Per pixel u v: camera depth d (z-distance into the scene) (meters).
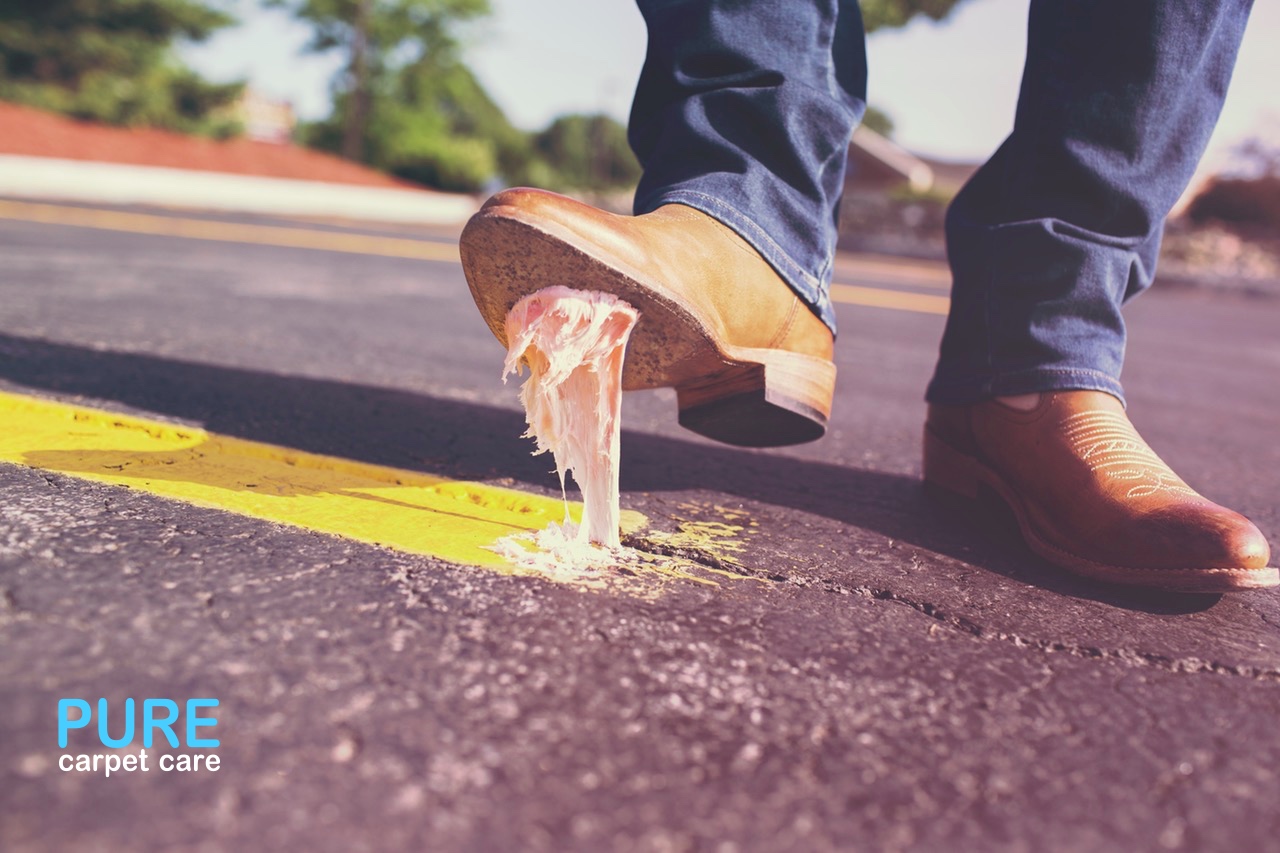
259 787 0.50
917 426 1.50
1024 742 0.60
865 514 0.99
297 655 0.61
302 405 1.20
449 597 0.69
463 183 19.34
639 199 0.90
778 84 0.87
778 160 0.87
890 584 0.80
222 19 14.41
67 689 0.56
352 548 0.76
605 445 0.79
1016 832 0.53
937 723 0.61
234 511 0.81
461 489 0.93
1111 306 0.91
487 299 0.77
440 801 0.50
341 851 0.46
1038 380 0.90
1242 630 0.78
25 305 1.77
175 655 0.59
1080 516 0.85
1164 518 0.81
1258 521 1.10
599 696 0.60
